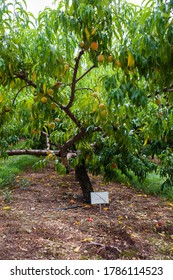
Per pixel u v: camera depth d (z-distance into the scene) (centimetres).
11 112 280
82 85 309
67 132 328
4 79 225
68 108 267
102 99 251
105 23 199
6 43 210
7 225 301
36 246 255
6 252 241
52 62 197
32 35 221
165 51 171
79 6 183
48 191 439
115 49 214
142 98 192
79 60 248
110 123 259
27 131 336
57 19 202
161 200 421
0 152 347
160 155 366
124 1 213
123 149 315
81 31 198
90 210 359
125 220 330
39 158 647
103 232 292
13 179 504
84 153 330
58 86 234
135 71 193
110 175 352
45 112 233
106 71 297
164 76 190
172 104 244
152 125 271
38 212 347
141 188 475
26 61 238
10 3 213
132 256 245
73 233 286
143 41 171
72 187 464
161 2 159
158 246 269
